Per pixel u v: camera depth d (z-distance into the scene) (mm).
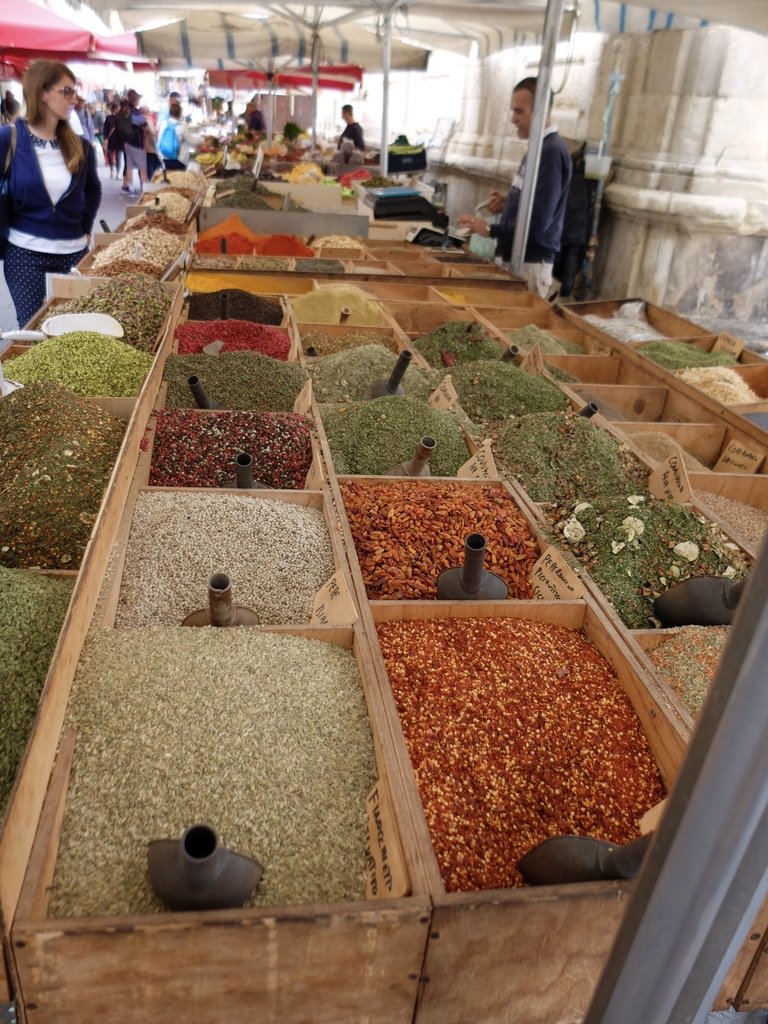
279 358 4148
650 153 7480
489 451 2975
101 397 3004
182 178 10773
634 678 1948
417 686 1914
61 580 2119
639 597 2441
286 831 1485
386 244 7699
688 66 6957
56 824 1385
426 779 1696
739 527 3043
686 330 5684
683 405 4234
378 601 2127
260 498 2617
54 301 4625
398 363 3393
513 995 1370
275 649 1880
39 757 1408
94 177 5418
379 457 3094
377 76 20062
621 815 1702
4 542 2322
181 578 2234
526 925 1288
